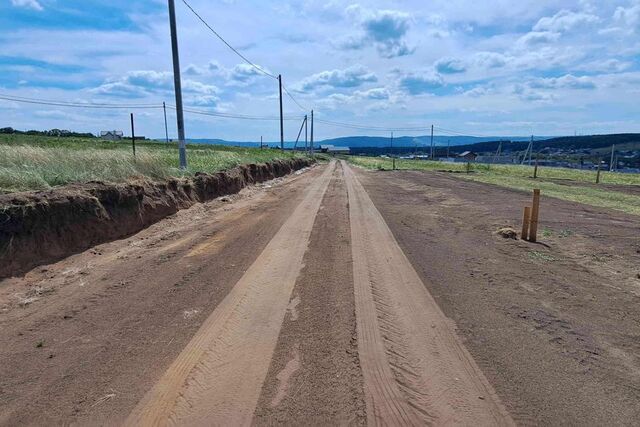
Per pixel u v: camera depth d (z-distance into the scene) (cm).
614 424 315
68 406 331
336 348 429
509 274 696
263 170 2717
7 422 312
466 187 2481
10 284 596
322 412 326
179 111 1591
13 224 665
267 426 309
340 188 2305
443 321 499
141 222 1008
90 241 813
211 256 779
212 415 321
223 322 488
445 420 318
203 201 1484
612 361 411
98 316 501
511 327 485
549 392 355
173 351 418
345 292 594
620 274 710
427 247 884
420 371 387
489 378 376
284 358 408
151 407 329
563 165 7319
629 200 1888
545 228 1122
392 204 1628
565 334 469
